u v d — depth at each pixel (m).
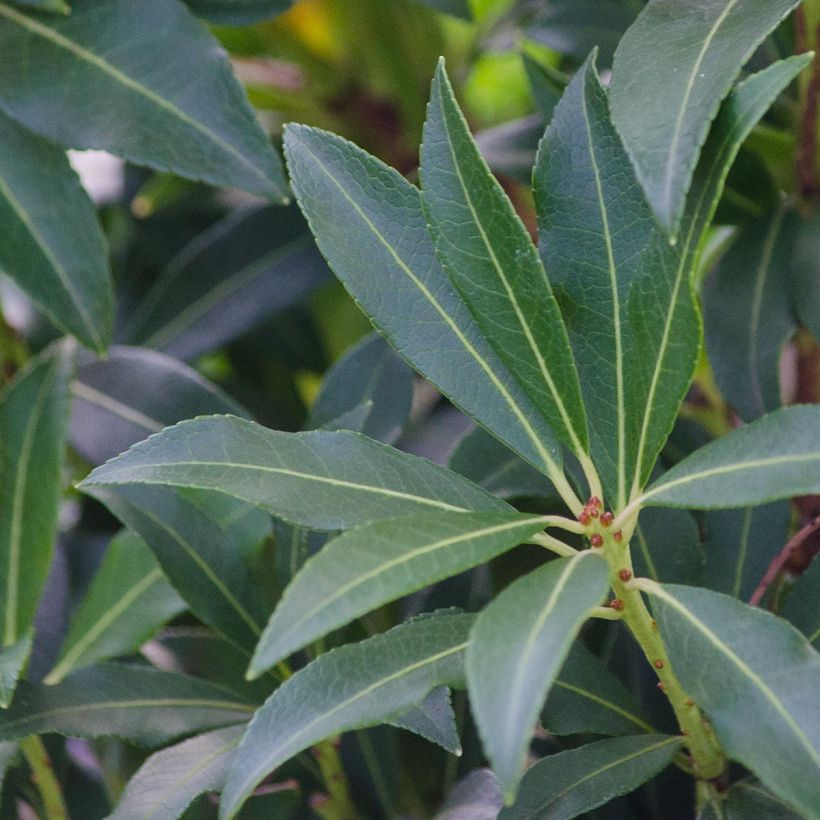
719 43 0.57
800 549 0.68
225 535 0.66
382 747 0.68
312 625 0.54
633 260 0.59
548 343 0.58
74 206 0.69
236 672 0.70
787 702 0.55
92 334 0.69
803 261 0.67
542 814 0.59
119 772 0.69
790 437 0.56
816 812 0.54
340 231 0.59
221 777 0.61
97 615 0.68
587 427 0.59
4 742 0.63
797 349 0.70
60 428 0.68
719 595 0.57
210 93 0.67
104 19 0.68
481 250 0.58
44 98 0.68
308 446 0.58
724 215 0.69
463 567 0.55
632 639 0.66
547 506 0.68
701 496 0.56
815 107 0.67
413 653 0.58
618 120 0.57
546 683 0.52
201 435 0.58
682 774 0.65
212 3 0.69
